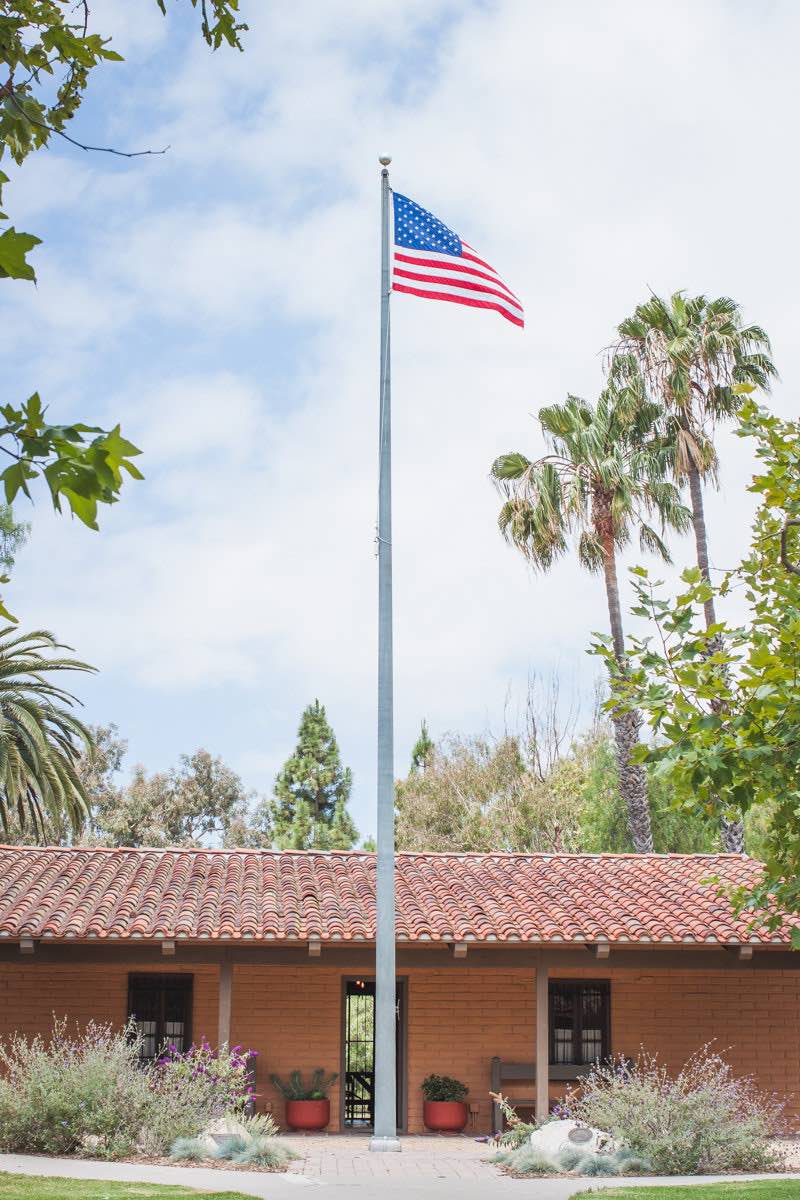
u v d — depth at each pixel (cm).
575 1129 1548
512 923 1902
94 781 5341
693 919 1952
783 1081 2059
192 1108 1543
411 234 1836
